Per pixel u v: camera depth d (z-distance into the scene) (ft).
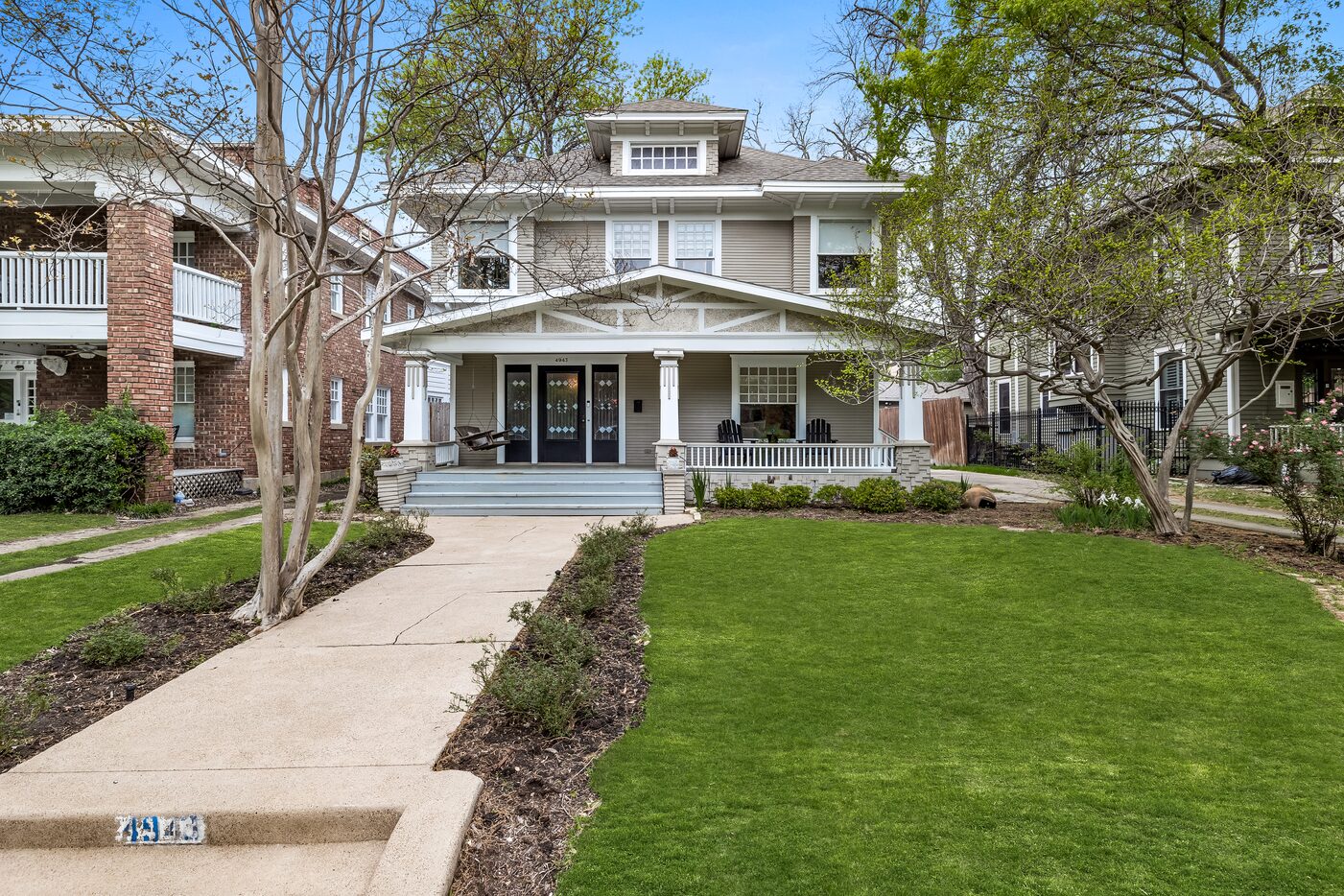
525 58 22.82
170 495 43.83
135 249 42.24
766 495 42.04
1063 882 8.91
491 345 46.21
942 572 24.93
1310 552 26.91
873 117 53.01
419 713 13.94
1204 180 30.55
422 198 24.67
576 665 14.69
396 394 76.54
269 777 11.17
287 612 20.36
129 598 22.27
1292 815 10.43
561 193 30.60
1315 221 27.17
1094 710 14.38
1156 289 26.71
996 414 94.02
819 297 44.27
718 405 53.57
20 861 9.78
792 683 15.80
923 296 35.88
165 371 44.09
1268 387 28.55
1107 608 20.77
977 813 10.50
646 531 32.99
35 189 42.24
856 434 53.16
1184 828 10.11
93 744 12.55
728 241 53.93
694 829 10.10
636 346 45.75
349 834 10.19
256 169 20.93
